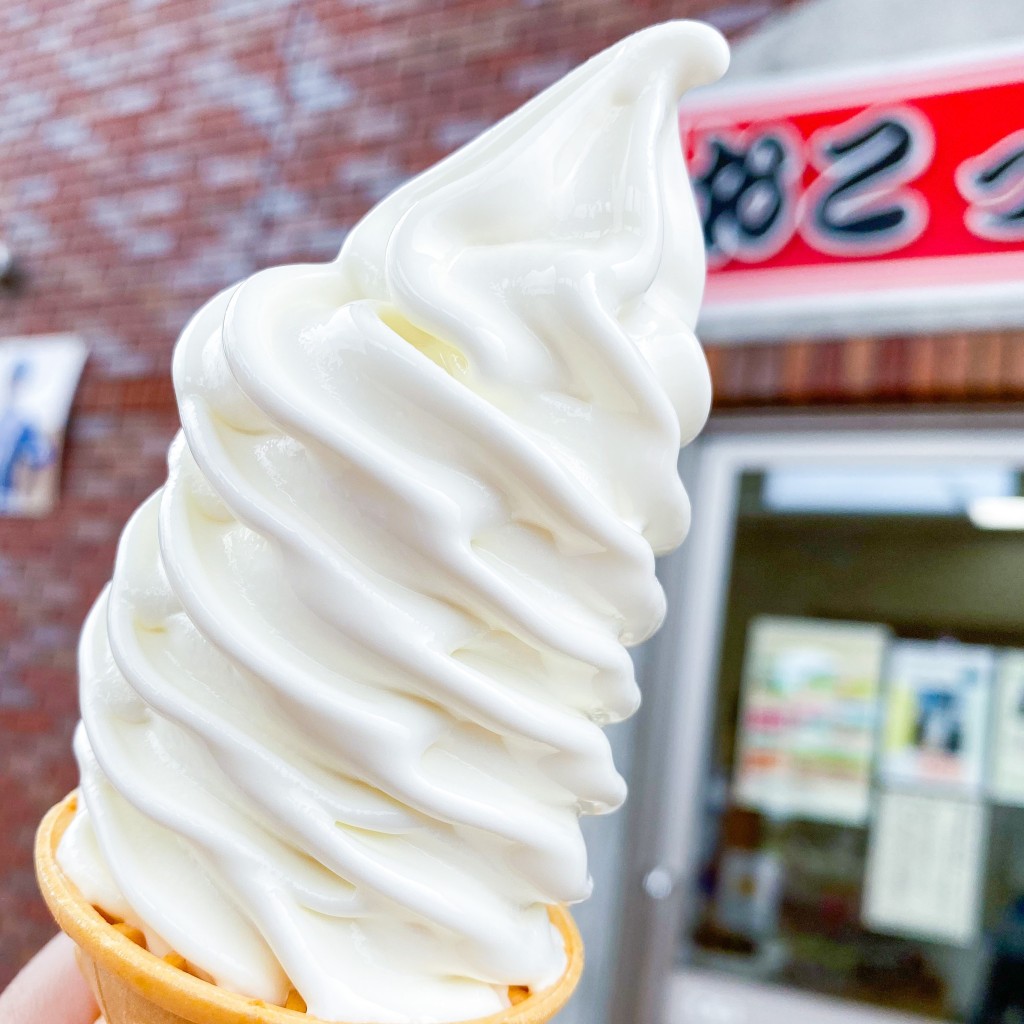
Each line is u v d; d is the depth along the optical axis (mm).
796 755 2320
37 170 4113
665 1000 2307
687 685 2402
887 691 2270
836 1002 2189
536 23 3008
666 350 892
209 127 3688
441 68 3172
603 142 907
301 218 3375
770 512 2424
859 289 2238
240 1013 689
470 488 771
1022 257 2090
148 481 3514
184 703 750
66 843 844
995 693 2168
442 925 742
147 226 3752
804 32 2383
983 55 2178
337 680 747
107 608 823
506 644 809
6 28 4383
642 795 2381
